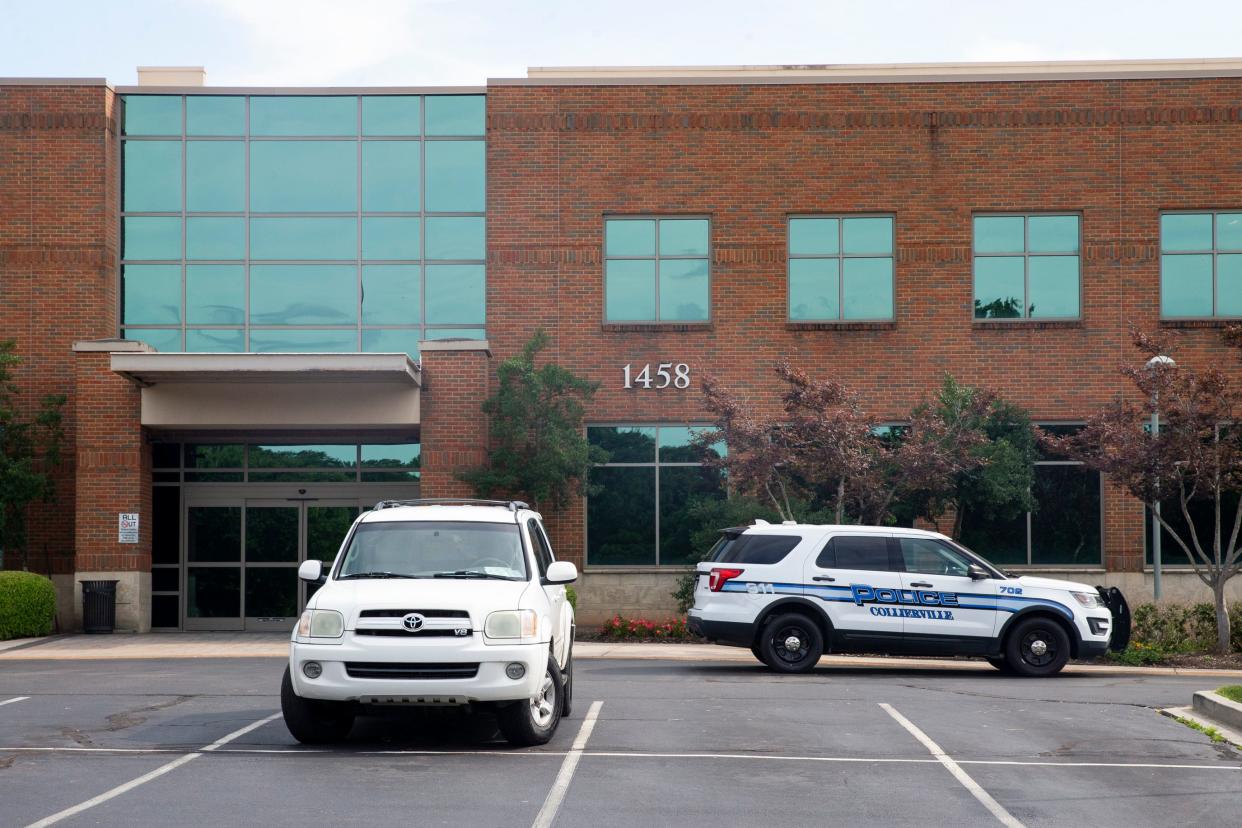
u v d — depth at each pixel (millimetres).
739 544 18344
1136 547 26078
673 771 10180
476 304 27391
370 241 27531
